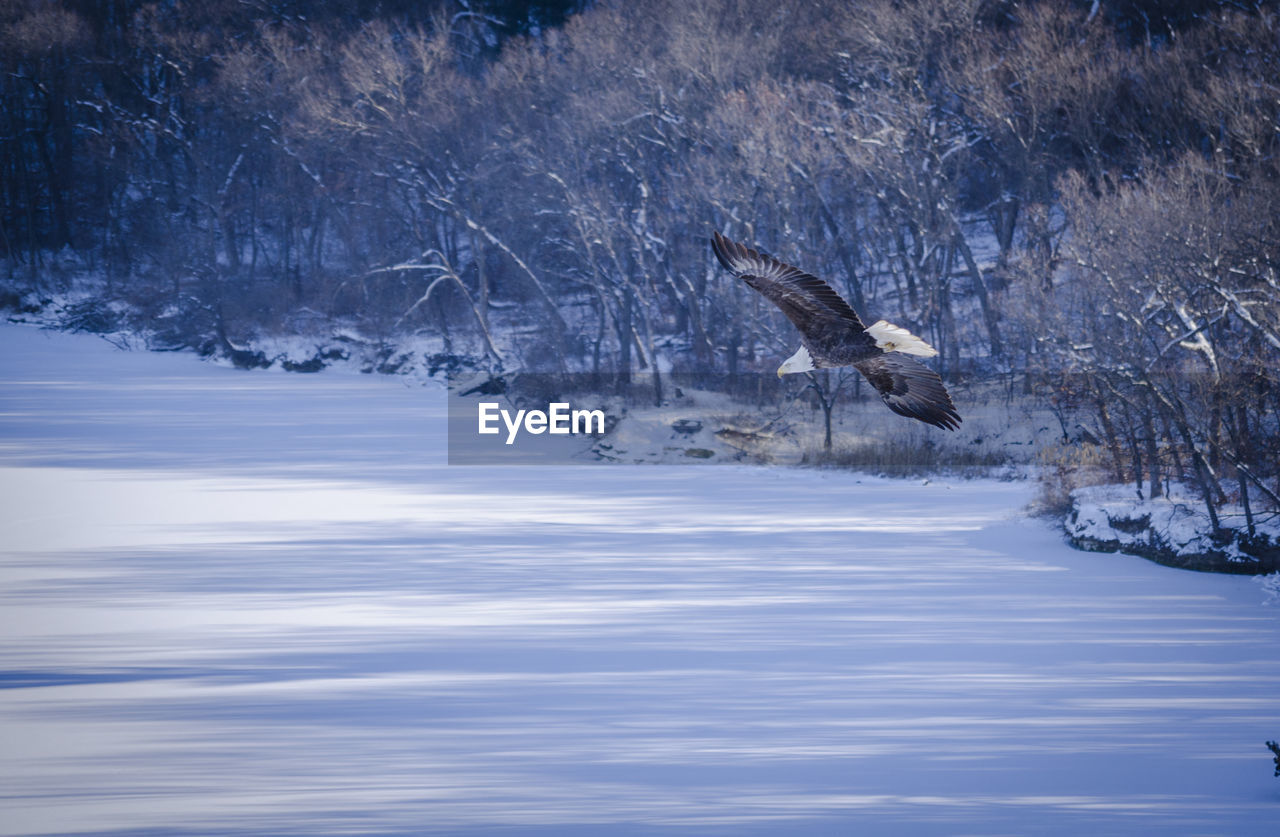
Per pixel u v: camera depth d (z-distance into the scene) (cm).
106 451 5556
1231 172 4884
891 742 1772
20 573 3108
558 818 1455
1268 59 5259
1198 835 1386
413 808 1502
